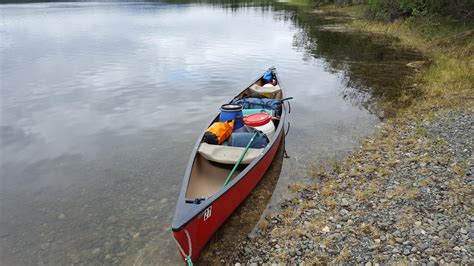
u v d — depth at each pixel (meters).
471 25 21.34
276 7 58.50
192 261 4.88
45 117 11.30
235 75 16.20
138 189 7.01
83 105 12.41
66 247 5.46
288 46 23.56
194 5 66.06
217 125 7.25
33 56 21.03
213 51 22.09
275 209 6.15
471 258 4.27
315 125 10.06
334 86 14.12
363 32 28.56
